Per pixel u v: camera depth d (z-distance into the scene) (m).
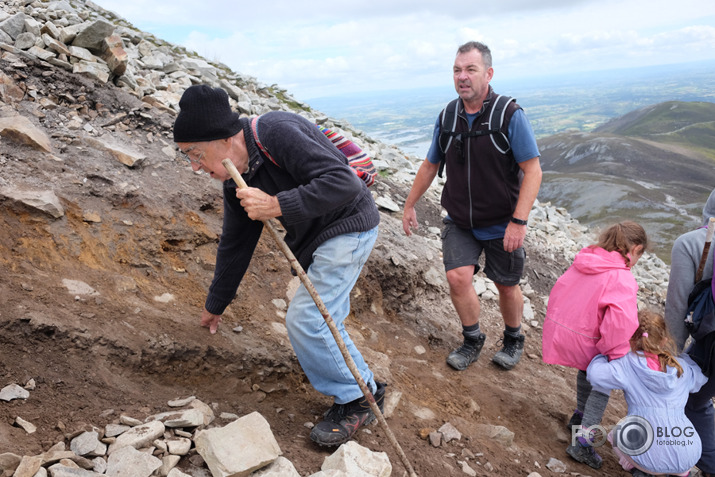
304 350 2.57
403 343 4.44
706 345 3.20
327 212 2.35
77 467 2.01
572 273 3.57
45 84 4.28
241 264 2.98
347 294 2.67
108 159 3.87
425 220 6.23
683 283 3.12
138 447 2.25
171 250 3.68
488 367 4.51
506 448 3.46
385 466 2.44
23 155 3.48
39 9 5.96
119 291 3.13
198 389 2.94
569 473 3.41
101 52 4.89
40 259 3.03
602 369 3.25
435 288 5.13
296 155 2.33
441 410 3.68
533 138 3.58
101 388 2.58
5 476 1.90
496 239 3.96
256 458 2.27
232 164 2.27
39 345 2.58
